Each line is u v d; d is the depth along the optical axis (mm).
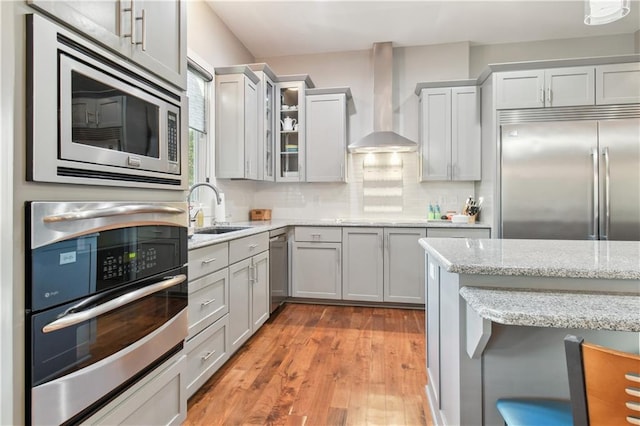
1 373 778
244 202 4023
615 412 647
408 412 1788
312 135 3875
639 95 3023
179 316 1405
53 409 870
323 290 3619
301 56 4230
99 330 1011
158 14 1309
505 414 1087
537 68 3166
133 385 1162
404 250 3455
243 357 2406
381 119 3906
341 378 2119
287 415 1767
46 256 846
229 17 3404
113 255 1055
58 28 884
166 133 1354
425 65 3969
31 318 818
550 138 3090
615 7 1601
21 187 804
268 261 3037
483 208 3559
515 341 1209
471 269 1186
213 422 1714
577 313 907
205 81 3279
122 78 1113
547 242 1824
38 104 832
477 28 3598
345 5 3193
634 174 2965
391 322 3113
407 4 3166
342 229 3572
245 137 3328
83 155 957
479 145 3600
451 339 1378
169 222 1335
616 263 1219
